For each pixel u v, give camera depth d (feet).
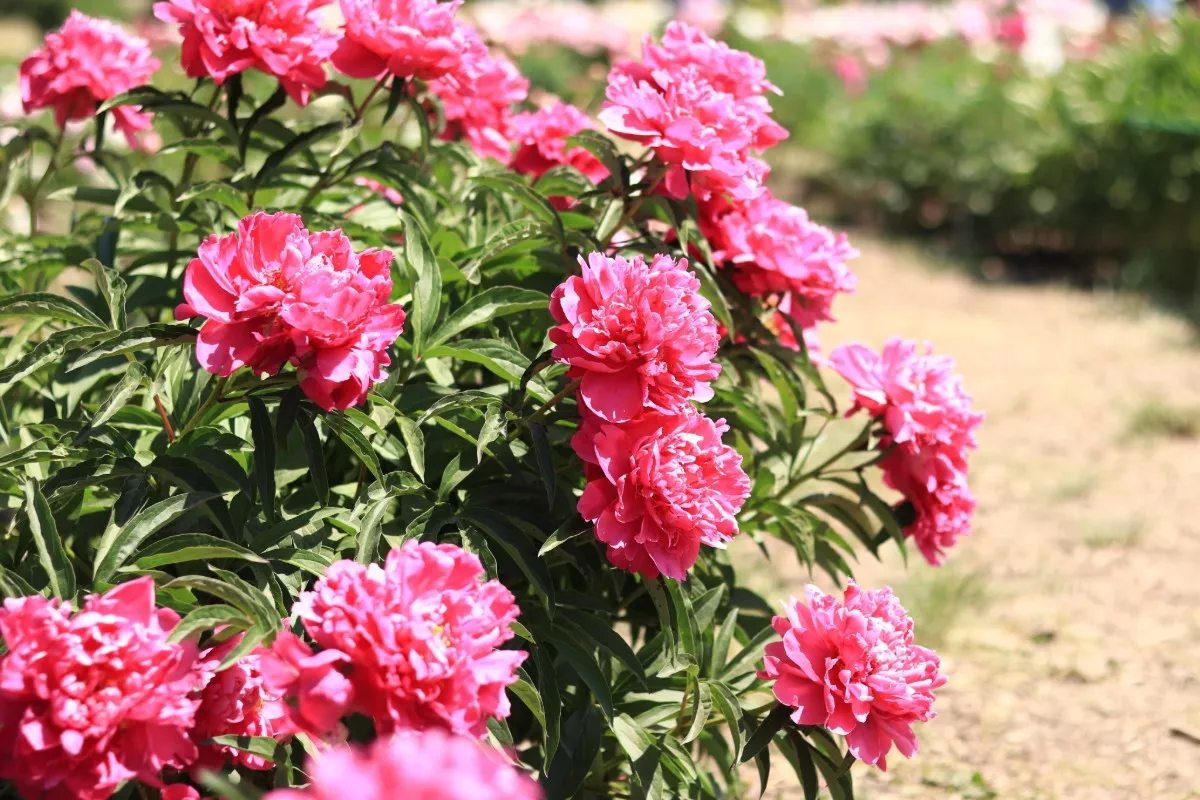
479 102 9.64
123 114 9.12
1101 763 10.81
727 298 8.67
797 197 36.78
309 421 6.27
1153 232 30.19
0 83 30.07
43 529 5.80
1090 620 13.74
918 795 10.35
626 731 7.29
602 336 6.16
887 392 8.11
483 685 5.13
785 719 6.81
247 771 6.19
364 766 3.62
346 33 7.72
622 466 6.24
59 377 7.97
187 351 7.27
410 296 8.09
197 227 8.48
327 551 6.57
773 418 8.82
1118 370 23.59
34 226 9.37
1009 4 46.14
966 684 12.28
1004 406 21.36
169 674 5.00
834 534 8.82
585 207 8.58
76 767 4.87
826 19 46.83
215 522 6.49
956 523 8.45
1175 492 17.89
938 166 33.60
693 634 7.06
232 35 7.23
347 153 9.70
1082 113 30.86
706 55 8.10
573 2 49.55
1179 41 31.53
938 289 29.50
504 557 7.51
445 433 7.55
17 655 4.81
